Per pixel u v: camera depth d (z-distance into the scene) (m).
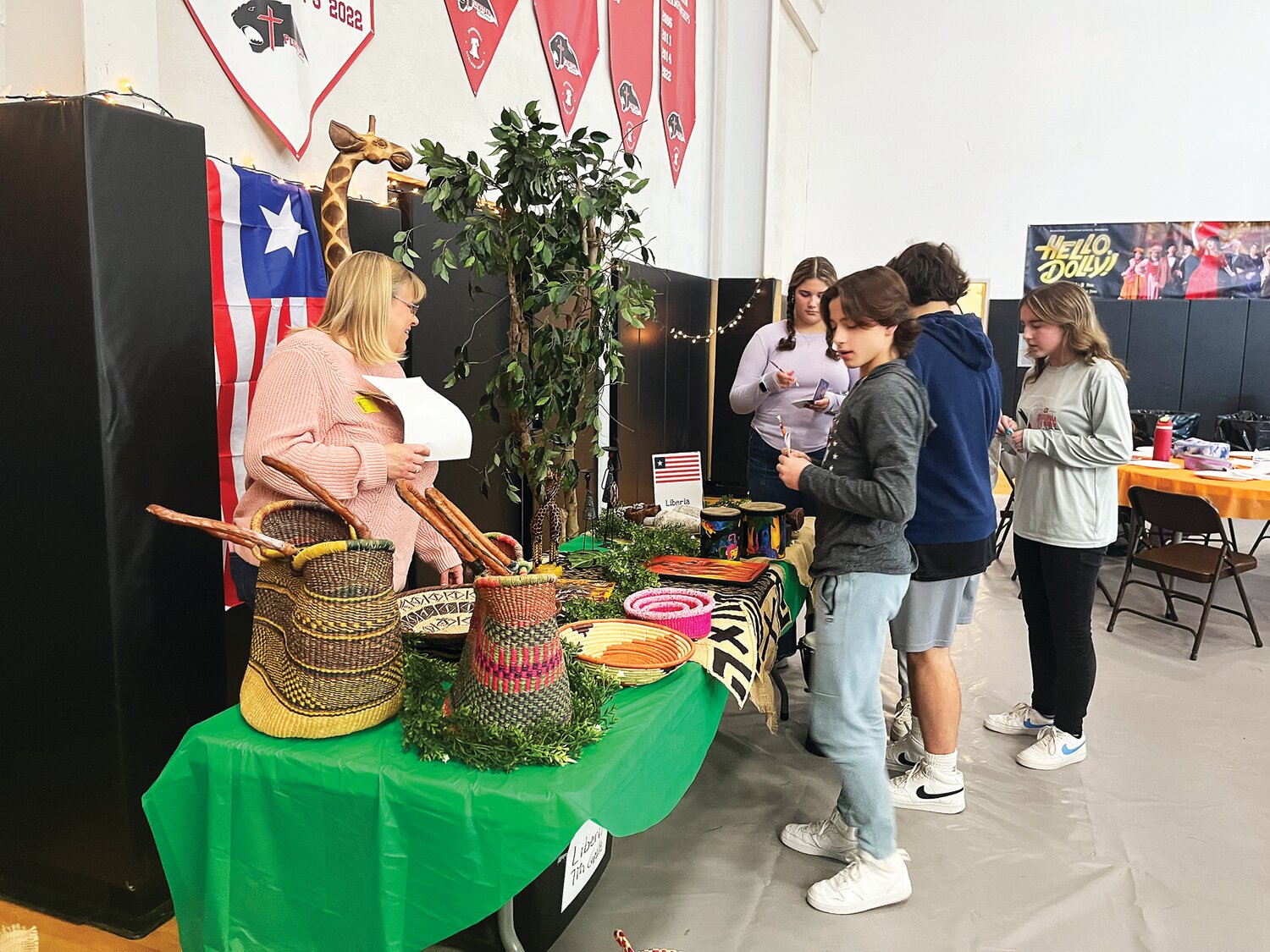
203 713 1.99
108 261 1.71
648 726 1.43
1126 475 4.49
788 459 1.92
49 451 1.77
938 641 2.36
